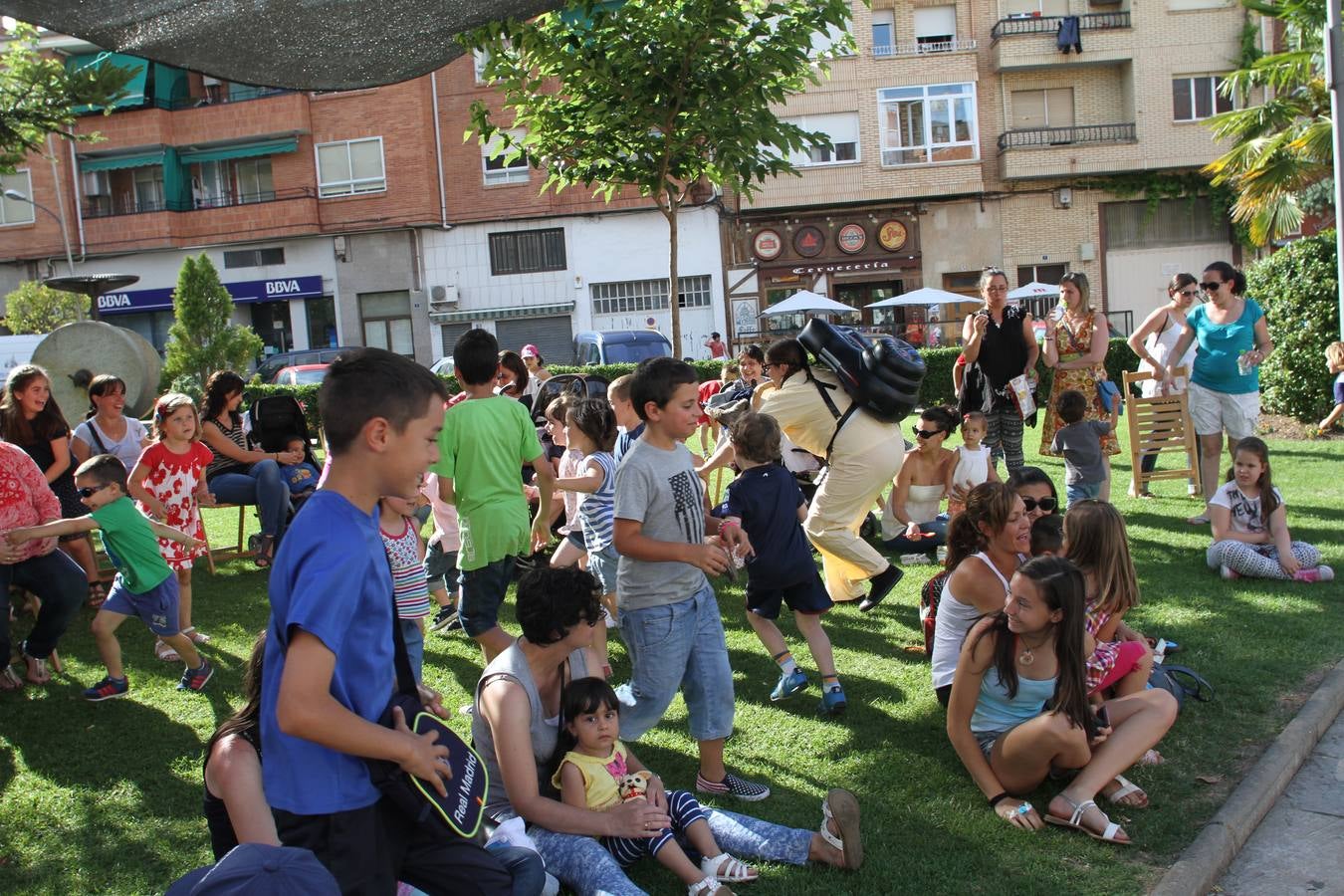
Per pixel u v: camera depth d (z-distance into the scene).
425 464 2.37
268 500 7.87
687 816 3.42
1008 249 28.23
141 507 5.75
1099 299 28.34
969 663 3.83
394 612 2.48
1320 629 5.52
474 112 8.06
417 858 2.55
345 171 27.67
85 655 6.07
